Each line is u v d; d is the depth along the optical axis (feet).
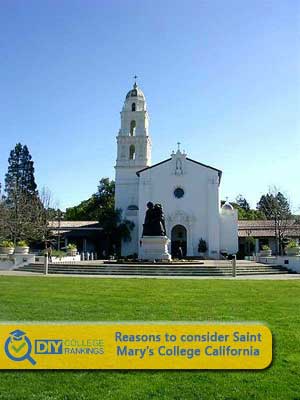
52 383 25.81
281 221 230.89
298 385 25.66
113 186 300.20
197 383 25.82
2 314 43.37
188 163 209.46
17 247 134.51
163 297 58.13
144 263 118.52
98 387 25.29
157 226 135.54
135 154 227.20
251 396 24.18
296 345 33.24
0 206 204.23
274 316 44.24
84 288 69.51
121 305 50.26
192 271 107.86
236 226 209.26
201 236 204.54
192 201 206.90
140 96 234.17
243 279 92.53
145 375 26.94
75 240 237.45
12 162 275.39
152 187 209.15
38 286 72.69
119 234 212.23
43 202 245.65
